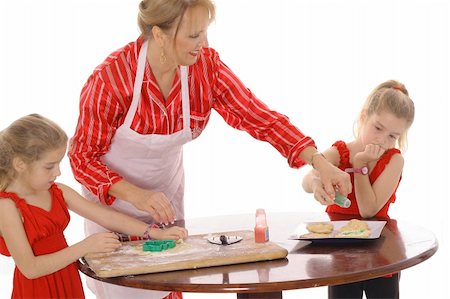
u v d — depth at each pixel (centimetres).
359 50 382
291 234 242
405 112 265
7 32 349
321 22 382
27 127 221
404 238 235
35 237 224
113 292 258
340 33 382
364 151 267
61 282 227
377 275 203
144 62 238
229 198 391
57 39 353
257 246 221
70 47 354
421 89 379
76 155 240
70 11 354
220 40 386
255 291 193
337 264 209
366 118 272
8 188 225
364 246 227
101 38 357
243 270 206
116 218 238
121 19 357
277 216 270
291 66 387
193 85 245
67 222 235
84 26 355
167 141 247
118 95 237
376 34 379
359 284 271
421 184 381
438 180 380
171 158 257
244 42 386
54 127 224
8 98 349
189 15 220
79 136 240
